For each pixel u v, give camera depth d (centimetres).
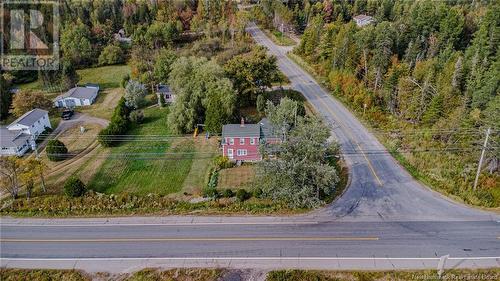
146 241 3228
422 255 2950
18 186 4109
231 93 5212
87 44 9300
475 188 3678
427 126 4831
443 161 4169
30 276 2902
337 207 3591
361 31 6675
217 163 4441
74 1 10925
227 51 8344
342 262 2900
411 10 8281
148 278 2833
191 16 10406
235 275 2823
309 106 5841
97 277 2867
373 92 5675
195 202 3728
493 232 3192
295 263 2909
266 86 6328
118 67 9319
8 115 6431
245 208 3594
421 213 3462
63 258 3066
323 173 3209
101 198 3772
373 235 3192
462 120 4444
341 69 6391
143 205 3691
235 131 4494
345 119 5406
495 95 4428
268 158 3500
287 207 3572
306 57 7888
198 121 5438
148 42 9319
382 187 3875
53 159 4688
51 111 6425
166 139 5212
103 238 3284
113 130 5112
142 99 6341
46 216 3631
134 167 4512
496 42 5450
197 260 2984
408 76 5384
